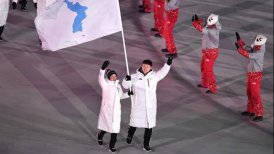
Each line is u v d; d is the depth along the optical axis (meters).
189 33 42.97
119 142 28.77
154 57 38.56
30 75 34.84
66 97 32.75
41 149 27.55
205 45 33.47
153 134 29.66
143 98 27.17
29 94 32.66
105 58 37.91
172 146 28.67
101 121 27.41
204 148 28.72
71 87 33.94
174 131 30.08
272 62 39.47
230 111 32.62
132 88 27.34
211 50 33.34
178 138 29.47
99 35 27.34
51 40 26.88
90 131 29.59
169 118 31.33
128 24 43.62
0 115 30.22
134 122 27.53
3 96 32.16
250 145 29.27
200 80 36.03
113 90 26.78
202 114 32.03
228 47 41.16
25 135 28.66
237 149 28.81
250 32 43.97
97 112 31.50
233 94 34.66
